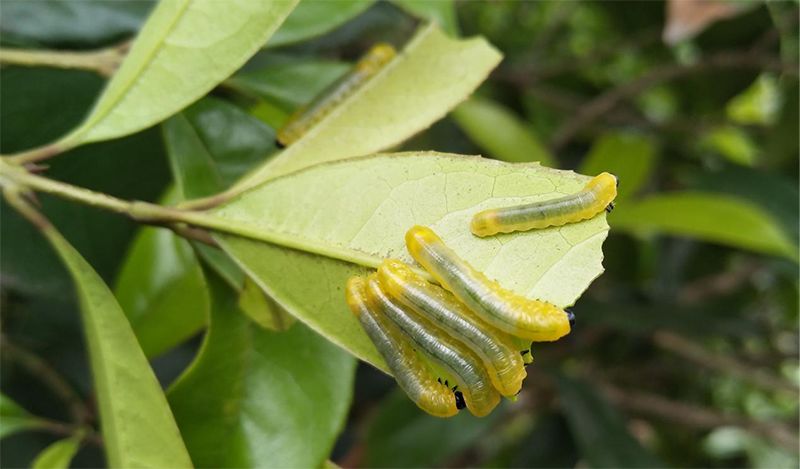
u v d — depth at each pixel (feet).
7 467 0.94
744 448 1.65
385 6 1.10
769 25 1.26
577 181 0.63
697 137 1.43
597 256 0.62
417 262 0.63
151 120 0.65
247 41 0.65
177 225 0.66
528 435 1.27
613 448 1.01
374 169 0.65
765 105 1.58
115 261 0.84
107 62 0.73
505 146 0.99
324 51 1.09
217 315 0.69
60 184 0.65
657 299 1.27
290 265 0.65
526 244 0.63
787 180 1.18
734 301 1.47
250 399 0.69
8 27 0.78
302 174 0.65
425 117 0.69
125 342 0.64
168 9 0.66
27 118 0.80
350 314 0.64
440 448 1.02
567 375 1.11
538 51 1.49
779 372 1.45
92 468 0.94
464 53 0.70
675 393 1.48
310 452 0.68
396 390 1.05
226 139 0.72
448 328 0.62
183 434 0.68
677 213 0.93
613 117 1.40
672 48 1.38
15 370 0.99
